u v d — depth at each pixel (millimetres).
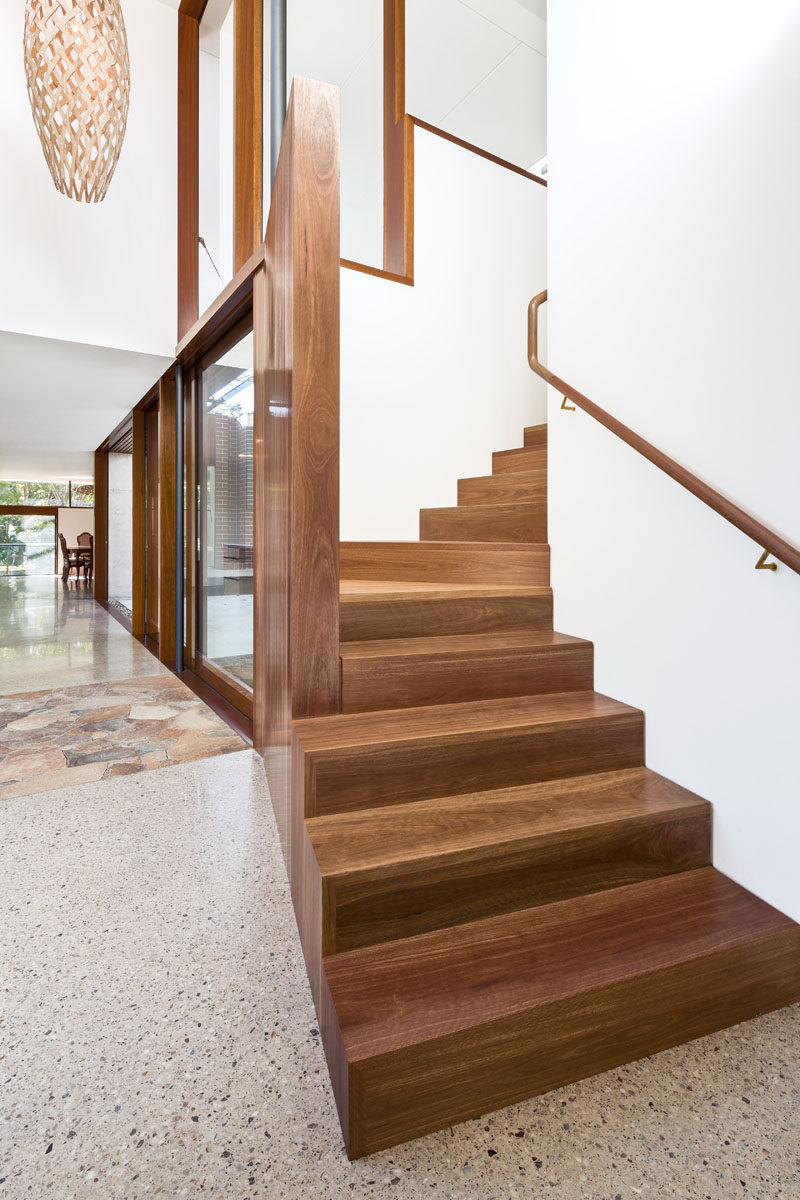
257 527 3066
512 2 4016
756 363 1633
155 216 4199
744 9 1641
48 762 2963
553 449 2559
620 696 2205
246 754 3113
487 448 4238
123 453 9594
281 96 2758
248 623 3678
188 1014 1439
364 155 5480
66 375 4848
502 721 1937
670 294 1925
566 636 2471
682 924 1526
